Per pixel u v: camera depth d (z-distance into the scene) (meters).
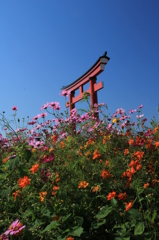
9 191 2.35
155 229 2.31
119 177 3.04
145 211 2.63
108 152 3.56
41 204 2.53
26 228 2.14
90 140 3.96
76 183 2.82
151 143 3.63
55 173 2.87
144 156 3.34
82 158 3.33
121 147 3.90
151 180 2.98
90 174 3.01
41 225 2.33
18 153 2.60
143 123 4.73
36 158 3.29
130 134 4.39
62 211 2.47
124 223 2.38
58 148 3.77
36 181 2.78
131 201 2.67
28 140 4.20
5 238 1.85
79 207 2.54
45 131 4.45
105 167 3.14
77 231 2.18
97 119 4.97
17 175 2.82
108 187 2.80
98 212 2.45
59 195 2.48
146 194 2.71
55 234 2.22
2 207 2.43
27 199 2.52
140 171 3.06
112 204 2.47
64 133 4.47
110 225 2.49
